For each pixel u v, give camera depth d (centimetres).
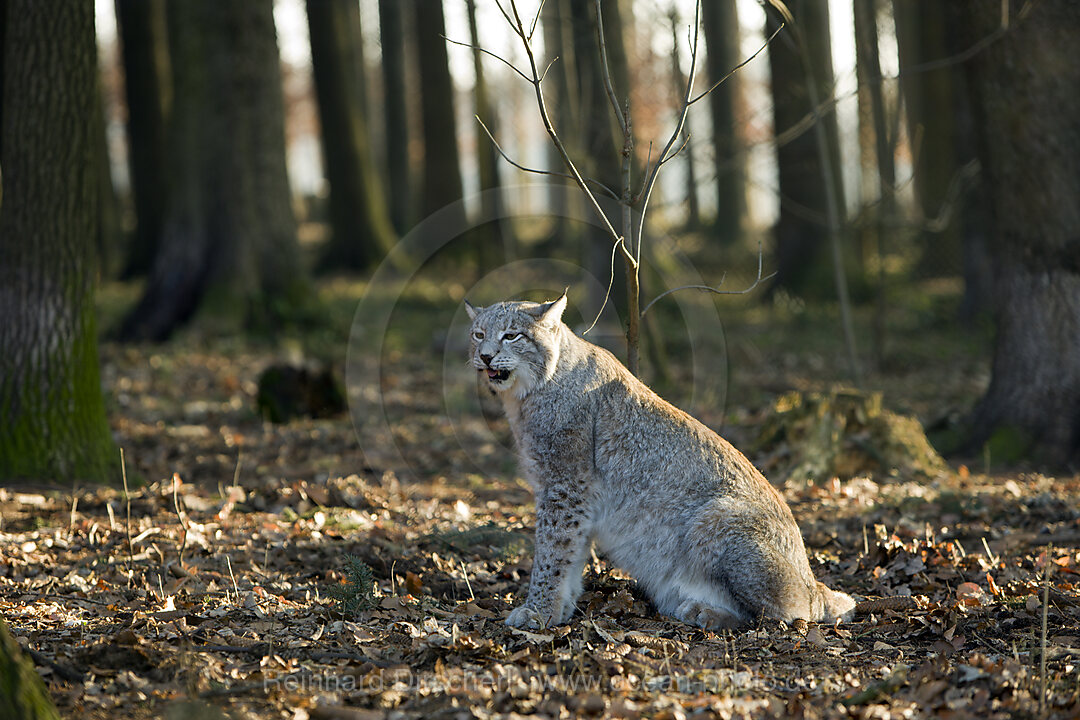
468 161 5197
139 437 1177
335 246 2966
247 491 948
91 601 626
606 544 634
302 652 541
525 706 466
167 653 522
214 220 1969
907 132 2280
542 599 611
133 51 2800
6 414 925
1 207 930
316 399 1359
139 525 805
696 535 598
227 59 1961
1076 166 1056
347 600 610
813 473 1009
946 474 1013
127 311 2148
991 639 562
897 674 492
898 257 2502
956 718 448
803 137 2209
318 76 2923
